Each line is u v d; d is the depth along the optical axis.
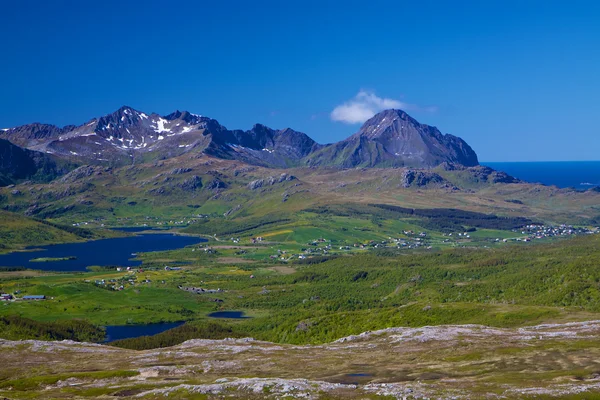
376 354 124.56
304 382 91.31
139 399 91.12
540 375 90.56
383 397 81.56
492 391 80.94
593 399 75.00
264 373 111.19
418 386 86.81
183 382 102.12
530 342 118.06
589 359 98.56
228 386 91.75
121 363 131.50
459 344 123.56
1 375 126.88
